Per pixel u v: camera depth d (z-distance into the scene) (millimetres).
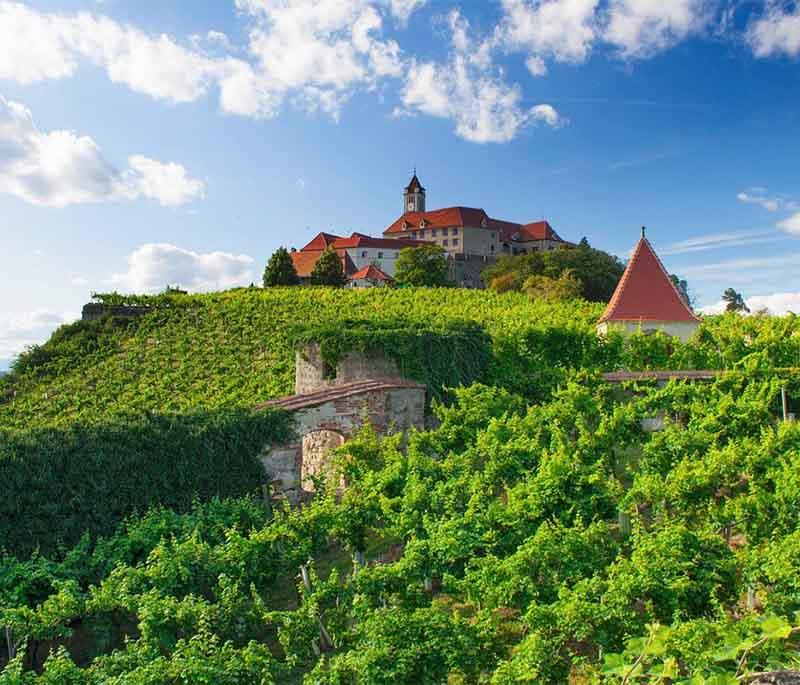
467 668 8547
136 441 15070
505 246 113562
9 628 10719
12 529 13141
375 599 10430
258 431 17016
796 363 27453
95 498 14219
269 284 73562
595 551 10594
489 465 14883
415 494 13164
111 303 43438
